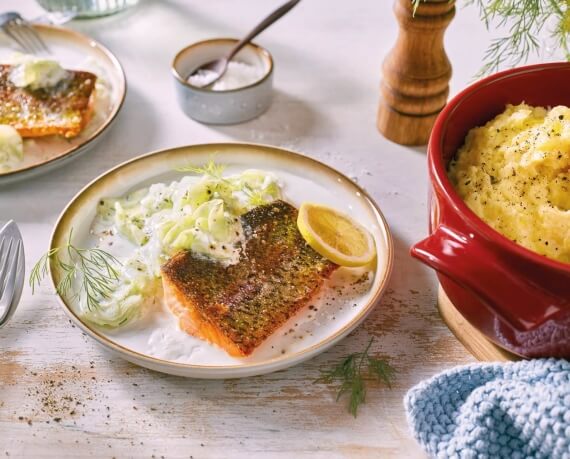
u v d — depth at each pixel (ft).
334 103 2.99
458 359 2.23
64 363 2.20
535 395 1.93
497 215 2.07
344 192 2.55
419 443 2.01
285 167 2.63
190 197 2.46
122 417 2.10
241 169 2.63
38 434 2.07
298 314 2.26
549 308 1.89
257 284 2.26
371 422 2.10
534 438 1.93
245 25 3.34
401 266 2.44
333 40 3.28
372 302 2.21
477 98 2.22
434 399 2.03
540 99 2.29
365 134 2.86
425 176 2.72
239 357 2.16
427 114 2.75
